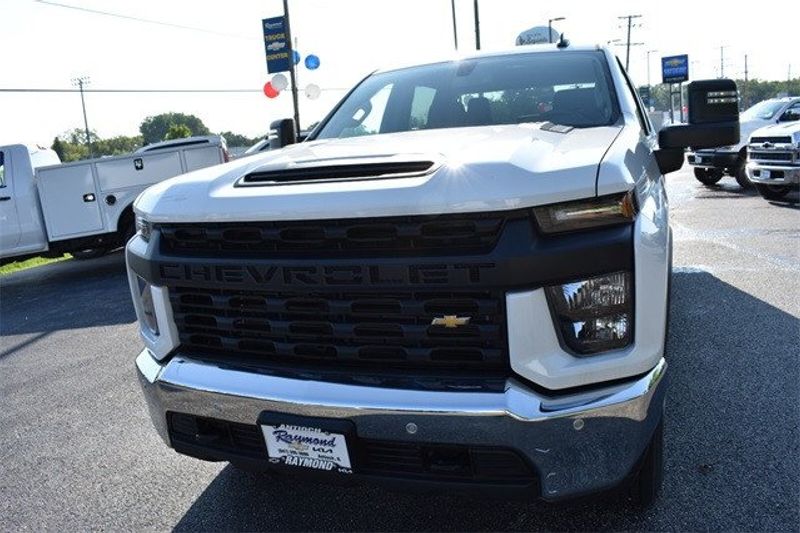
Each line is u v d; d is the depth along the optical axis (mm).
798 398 3438
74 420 4082
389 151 2361
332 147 2723
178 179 2555
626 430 1954
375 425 1980
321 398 2031
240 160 2717
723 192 13172
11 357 5816
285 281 2064
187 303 2330
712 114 2865
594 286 1908
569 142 2332
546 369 1894
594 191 1896
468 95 3404
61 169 9984
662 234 2162
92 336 6293
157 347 2445
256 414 2139
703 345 4312
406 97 3561
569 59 3506
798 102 13828
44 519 2918
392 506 2744
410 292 1950
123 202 10328
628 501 2520
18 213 9883
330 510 2758
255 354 2254
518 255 1838
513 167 1940
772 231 8250
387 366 2057
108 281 9672
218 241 2213
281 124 3908
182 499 2973
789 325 4586
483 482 1973
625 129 2695
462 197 1866
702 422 3242
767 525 2410
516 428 1867
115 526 2811
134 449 3564
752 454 2910
